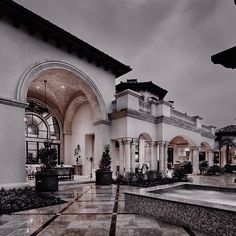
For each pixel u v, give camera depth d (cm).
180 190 739
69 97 1767
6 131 912
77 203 680
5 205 610
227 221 374
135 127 1356
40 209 599
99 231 416
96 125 1423
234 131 2572
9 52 976
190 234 396
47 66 1128
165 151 1537
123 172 1314
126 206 584
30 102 1725
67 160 1811
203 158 3016
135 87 2272
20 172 941
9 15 974
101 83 1448
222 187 704
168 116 1598
